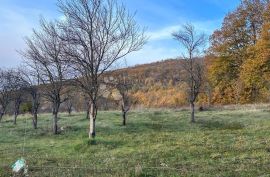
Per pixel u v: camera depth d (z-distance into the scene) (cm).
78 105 6241
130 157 2202
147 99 8381
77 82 3312
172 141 2680
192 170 1795
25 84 3984
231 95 6744
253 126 3478
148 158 2148
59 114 5209
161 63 10525
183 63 4241
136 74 9762
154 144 2602
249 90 6562
